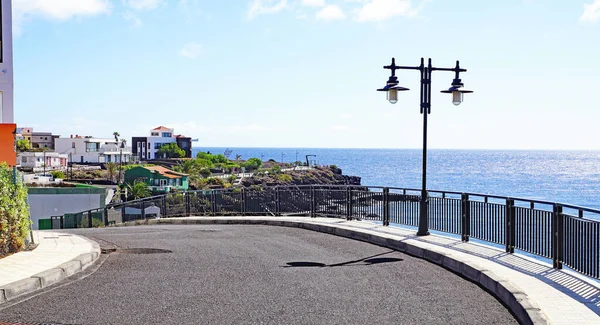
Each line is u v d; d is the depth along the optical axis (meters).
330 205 20.06
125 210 31.50
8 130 15.66
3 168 11.33
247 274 9.84
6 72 17.61
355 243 14.14
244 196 24.02
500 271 9.34
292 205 21.72
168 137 173.38
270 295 8.20
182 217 24.66
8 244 11.17
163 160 156.12
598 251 8.35
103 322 6.77
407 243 12.76
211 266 10.65
